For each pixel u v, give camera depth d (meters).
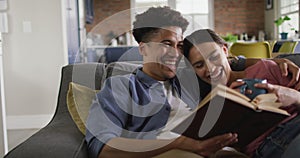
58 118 1.57
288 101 1.17
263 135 1.20
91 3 8.41
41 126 4.00
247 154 1.21
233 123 1.09
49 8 3.95
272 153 1.17
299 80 1.29
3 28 3.92
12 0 3.92
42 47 3.97
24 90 3.99
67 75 1.74
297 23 7.30
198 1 9.02
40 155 1.08
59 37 3.98
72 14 5.25
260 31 8.80
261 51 3.65
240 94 1.08
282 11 8.12
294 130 1.16
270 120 1.15
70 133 1.31
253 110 1.08
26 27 3.95
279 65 1.33
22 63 3.98
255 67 1.32
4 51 3.96
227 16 9.13
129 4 9.11
